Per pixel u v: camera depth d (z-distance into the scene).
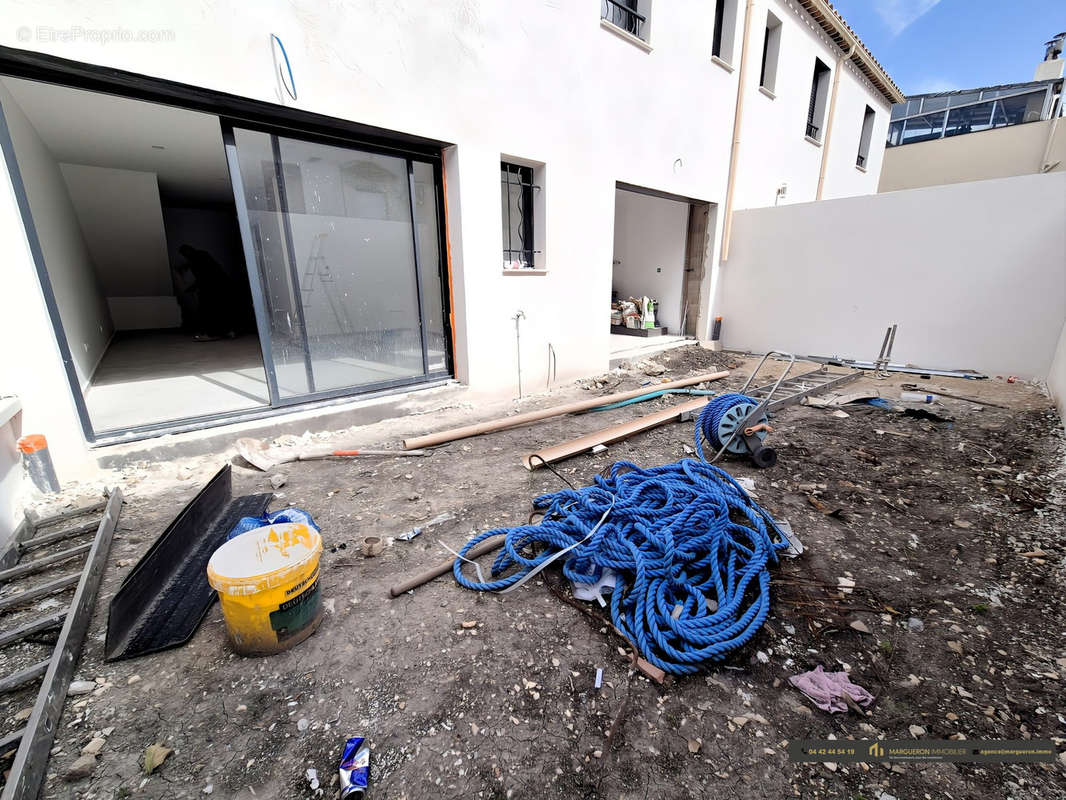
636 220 8.73
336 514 2.69
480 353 4.68
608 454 3.62
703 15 6.29
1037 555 2.28
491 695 1.55
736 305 8.09
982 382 5.61
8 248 2.47
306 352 3.80
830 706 1.50
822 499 2.88
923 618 1.91
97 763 1.31
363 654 1.71
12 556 2.18
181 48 2.68
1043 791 1.25
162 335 8.23
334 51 3.23
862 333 6.83
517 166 4.92
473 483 3.09
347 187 3.74
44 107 3.67
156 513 2.63
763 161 8.12
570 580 2.12
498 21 4.12
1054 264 5.38
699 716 1.48
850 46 9.22
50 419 2.69
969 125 13.62
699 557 2.20
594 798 1.24
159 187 7.19
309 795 1.24
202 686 1.56
